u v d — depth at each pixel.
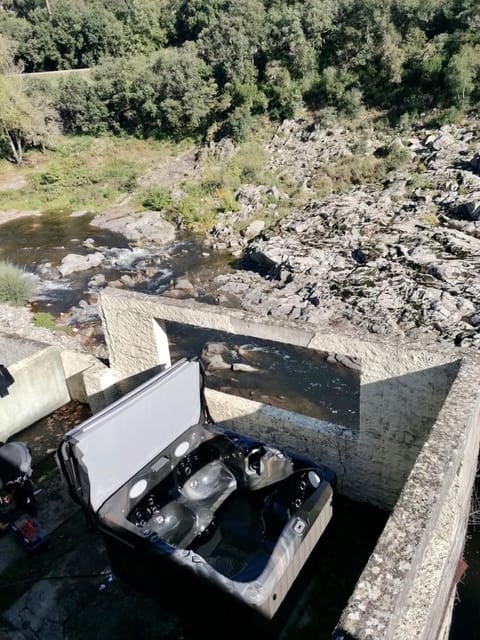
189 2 46.88
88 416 7.48
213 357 13.32
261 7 37.06
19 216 28.47
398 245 17.64
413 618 3.05
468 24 31.23
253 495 4.82
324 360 12.98
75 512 5.47
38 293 18.25
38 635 4.15
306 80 34.62
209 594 3.59
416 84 31.61
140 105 38.03
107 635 4.10
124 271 20.08
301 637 3.98
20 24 49.31
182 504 4.68
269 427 5.42
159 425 4.58
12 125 33.44
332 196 24.06
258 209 24.67
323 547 4.70
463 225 18.78
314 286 15.98
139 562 4.05
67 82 39.09
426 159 25.56
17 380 7.06
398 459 4.65
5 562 4.86
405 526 2.54
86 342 14.34
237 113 33.44
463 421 3.32
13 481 5.12
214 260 20.66
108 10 50.09
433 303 13.91
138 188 30.91
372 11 33.34
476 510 5.54
